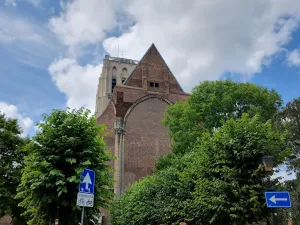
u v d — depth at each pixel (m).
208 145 18.16
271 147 16.33
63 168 15.51
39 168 15.08
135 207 30.80
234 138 17.06
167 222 25.52
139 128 51.31
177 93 55.16
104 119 53.56
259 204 15.37
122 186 47.34
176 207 24.48
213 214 18.64
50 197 14.75
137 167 49.19
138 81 54.84
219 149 17.31
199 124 36.00
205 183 17.42
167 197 26.39
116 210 37.41
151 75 55.16
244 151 16.25
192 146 33.47
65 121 16.16
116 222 37.22
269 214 15.84
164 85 54.81
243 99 34.19
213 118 33.88
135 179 48.34
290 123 21.39
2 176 32.31
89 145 16.28
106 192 16.84
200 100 36.19
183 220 24.02
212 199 16.47
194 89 37.34
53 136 15.80
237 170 16.47
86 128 16.58
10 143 33.72
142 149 50.34
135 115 51.84
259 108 33.09
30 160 15.94
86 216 15.77
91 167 15.97
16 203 32.25
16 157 33.19
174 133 37.38
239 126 17.62
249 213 15.84
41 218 15.60
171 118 38.75
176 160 28.42
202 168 17.97
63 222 15.23
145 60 55.97
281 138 17.17
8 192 31.23
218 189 16.61
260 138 16.75
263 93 34.72
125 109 51.62
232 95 34.09
